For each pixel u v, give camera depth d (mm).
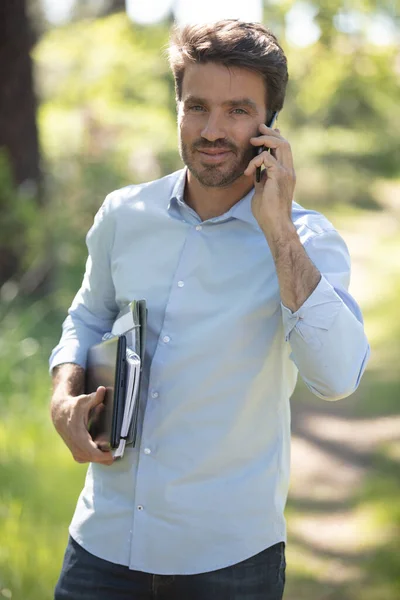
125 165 13672
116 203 2734
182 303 2555
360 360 2406
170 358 2523
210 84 2451
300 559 5039
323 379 2371
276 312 2508
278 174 2432
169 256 2611
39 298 8992
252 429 2510
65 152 13094
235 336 2488
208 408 2496
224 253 2555
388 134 22438
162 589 2514
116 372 2461
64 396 2684
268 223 2426
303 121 22469
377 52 9602
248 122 2484
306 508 5879
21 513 4516
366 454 7027
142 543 2516
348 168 22766
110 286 2818
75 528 2654
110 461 2531
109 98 16656
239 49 2432
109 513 2570
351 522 5594
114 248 2715
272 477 2537
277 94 2531
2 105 9047
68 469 5246
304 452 7133
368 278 13758
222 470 2502
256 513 2510
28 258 8852
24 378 6672
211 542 2482
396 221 19312
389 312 11461
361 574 4824
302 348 2363
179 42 2527
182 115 2516
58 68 16438
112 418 2459
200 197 2607
